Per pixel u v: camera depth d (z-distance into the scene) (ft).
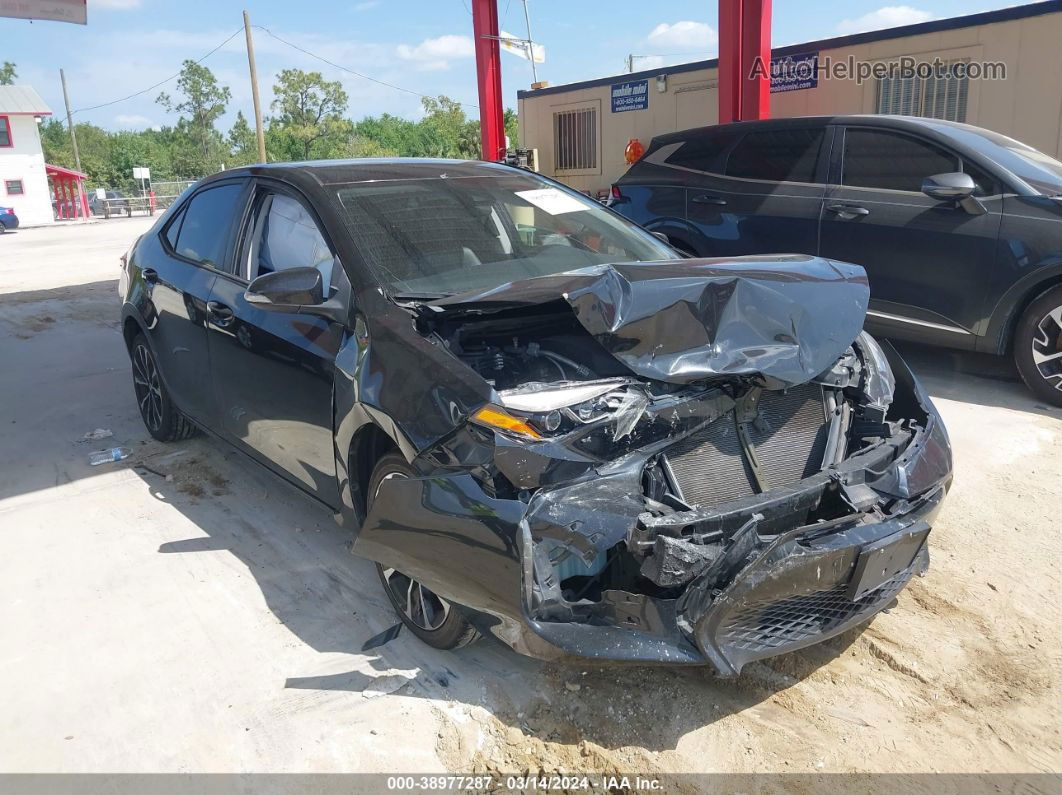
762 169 21.70
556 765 8.15
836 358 9.04
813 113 34.50
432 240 11.35
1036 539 11.98
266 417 11.99
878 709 8.80
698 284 9.06
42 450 17.06
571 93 44.19
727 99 29.43
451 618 9.27
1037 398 17.70
